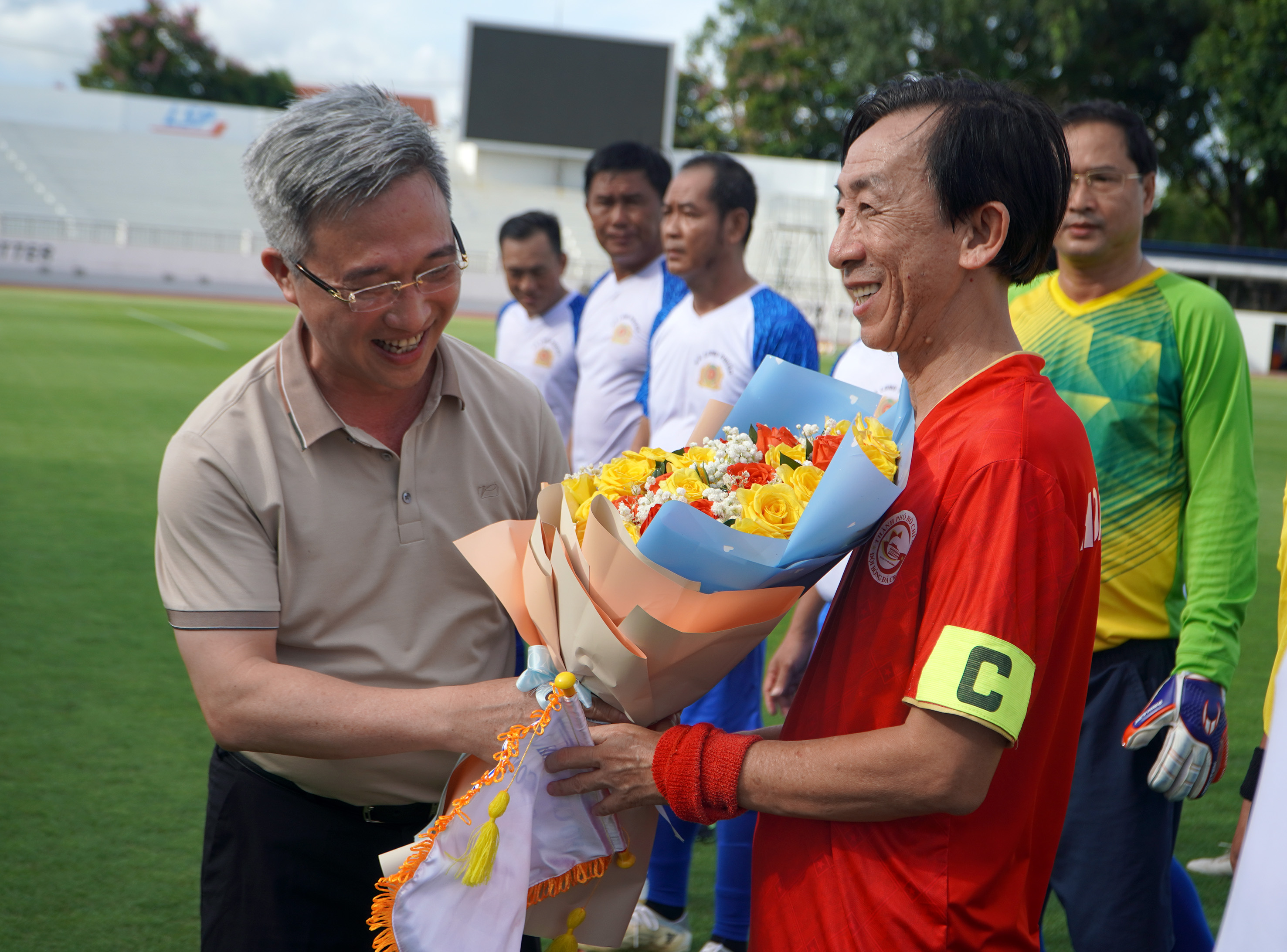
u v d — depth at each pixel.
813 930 1.44
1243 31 28.62
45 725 4.06
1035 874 1.50
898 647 1.36
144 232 37.47
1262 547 7.91
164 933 2.80
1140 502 2.46
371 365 1.62
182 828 3.36
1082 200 2.51
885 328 1.41
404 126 1.56
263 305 29.08
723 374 3.48
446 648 1.80
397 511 1.75
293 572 1.72
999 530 1.26
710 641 1.45
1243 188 34.03
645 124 39.19
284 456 1.71
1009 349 1.42
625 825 1.65
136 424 10.50
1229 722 4.56
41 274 32.22
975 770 1.25
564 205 41.69
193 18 58.44
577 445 4.45
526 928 1.66
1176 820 2.46
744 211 3.46
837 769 1.31
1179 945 2.44
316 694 1.57
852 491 1.31
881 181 1.37
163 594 1.71
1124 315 2.53
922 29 31.86
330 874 1.81
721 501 1.46
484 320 28.00
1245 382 2.42
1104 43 31.23
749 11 41.50
